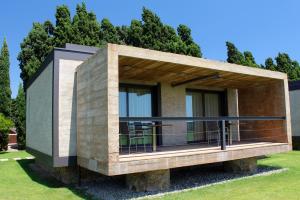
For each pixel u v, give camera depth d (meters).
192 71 8.87
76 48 9.70
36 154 10.87
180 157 7.36
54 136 8.09
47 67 9.27
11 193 7.44
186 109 11.57
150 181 7.38
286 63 30.72
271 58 30.97
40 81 10.40
